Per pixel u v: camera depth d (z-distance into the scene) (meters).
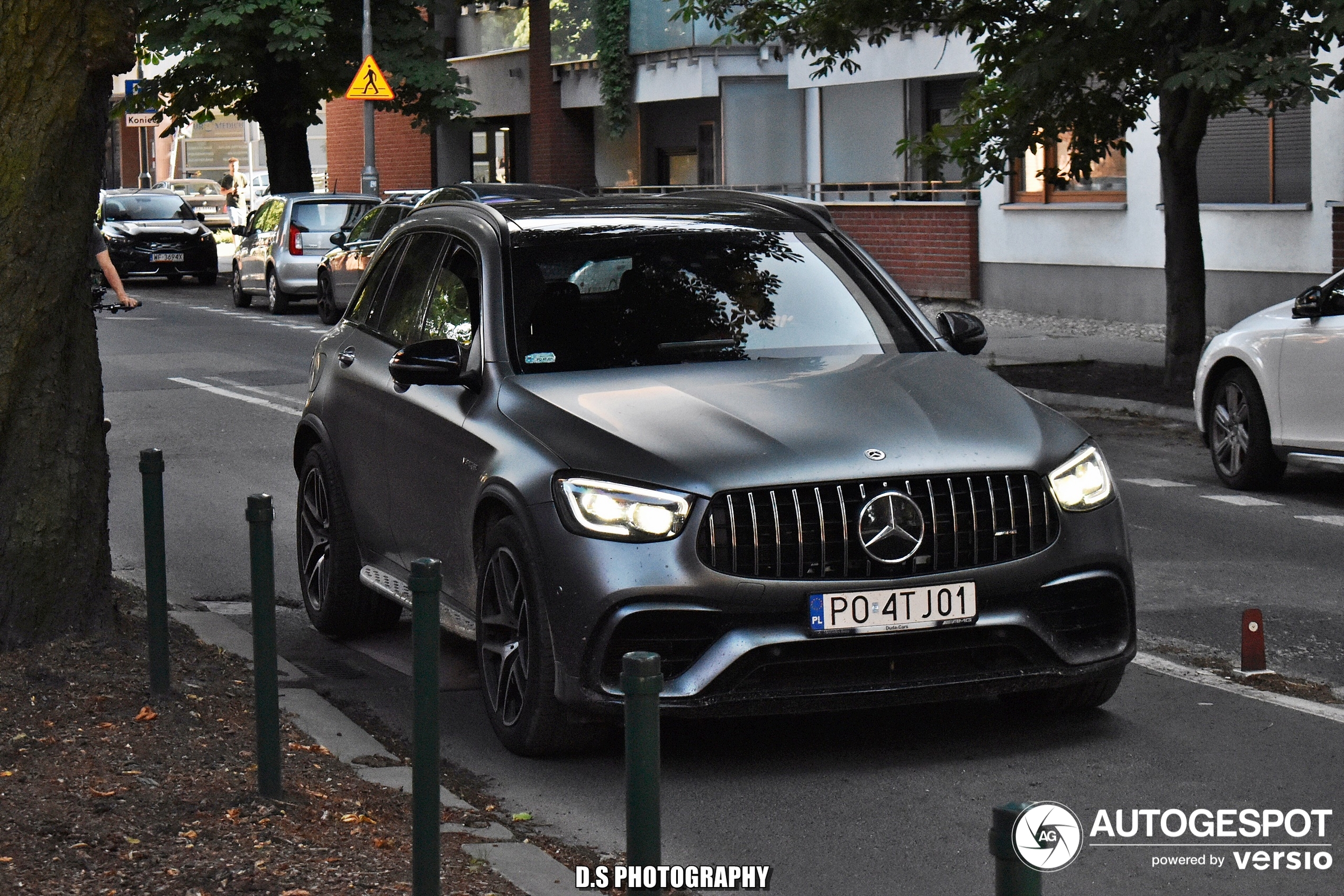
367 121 34.91
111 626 6.38
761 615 5.49
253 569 5.05
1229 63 13.05
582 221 7.07
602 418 5.89
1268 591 8.59
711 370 6.33
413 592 3.98
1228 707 6.47
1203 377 11.87
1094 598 5.87
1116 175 24.09
